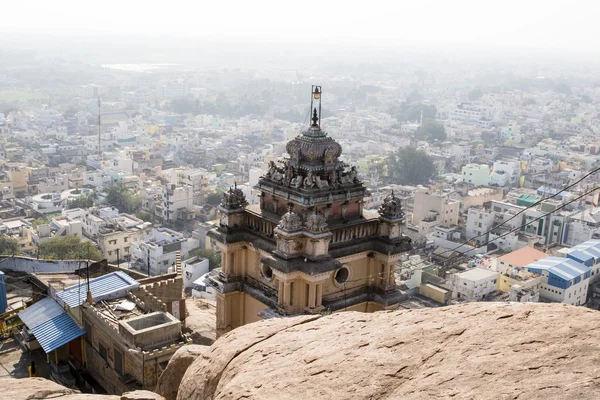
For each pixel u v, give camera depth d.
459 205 140.25
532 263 97.75
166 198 151.12
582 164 194.88
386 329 13.90
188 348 20.72
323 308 36.91
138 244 122.12
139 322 40.38
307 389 12.24
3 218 143.12
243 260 41.41
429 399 10.45
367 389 11.62
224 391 13.52
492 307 13.31
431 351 12.18
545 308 12.48
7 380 19.61
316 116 38.88
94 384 42.69
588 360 10.20
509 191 166.88
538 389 9.70
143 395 17.06
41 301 47.69
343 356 13.07
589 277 97.50
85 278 52.38
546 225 129.00
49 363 44.19
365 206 152.38
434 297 93.44
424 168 189.50
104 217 131.88
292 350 14.41
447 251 117.75
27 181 174.75
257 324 17.06
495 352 11.28
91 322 42.97
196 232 129.88
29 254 118.38
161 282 48.88
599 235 122.75
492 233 125.56
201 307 57.94
